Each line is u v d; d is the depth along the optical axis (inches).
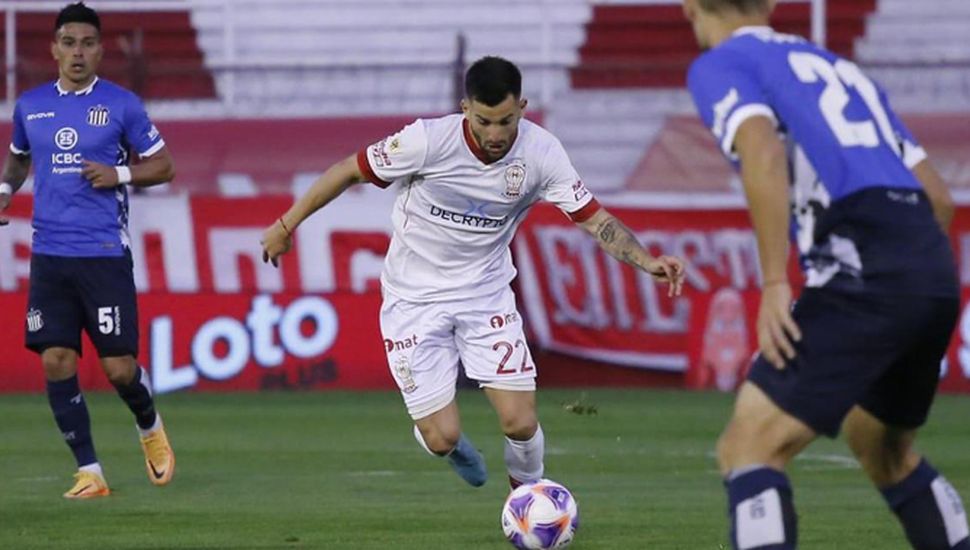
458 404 2123.5
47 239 1237.7
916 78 2610.7
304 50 2810.0
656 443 1654.8
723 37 665.6
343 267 2251.5
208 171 2455.7
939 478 698.2
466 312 1006.4
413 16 2817.4
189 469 1439.5
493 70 922.1
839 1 2783.0
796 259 2162.9
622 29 2785.4
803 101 629.6
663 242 2263.8
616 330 2273.6
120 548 977.5
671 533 1029.8
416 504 1194.6
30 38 2817.4
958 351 2214.6
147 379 1268.5
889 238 619.2
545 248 2268.7
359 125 2512.3
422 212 995.9
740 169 617.6
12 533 1041.5
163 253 2246.6
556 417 1921.8
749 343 2252.7
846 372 612.4
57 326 1233.4
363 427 1812.3
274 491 1275.8
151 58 2810.0
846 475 1382.9
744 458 622.8
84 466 1244.5
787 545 610.5
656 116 2628.0
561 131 2640.3
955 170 2386.8
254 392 2229.3
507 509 913.5
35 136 1240.2
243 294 2245.3
